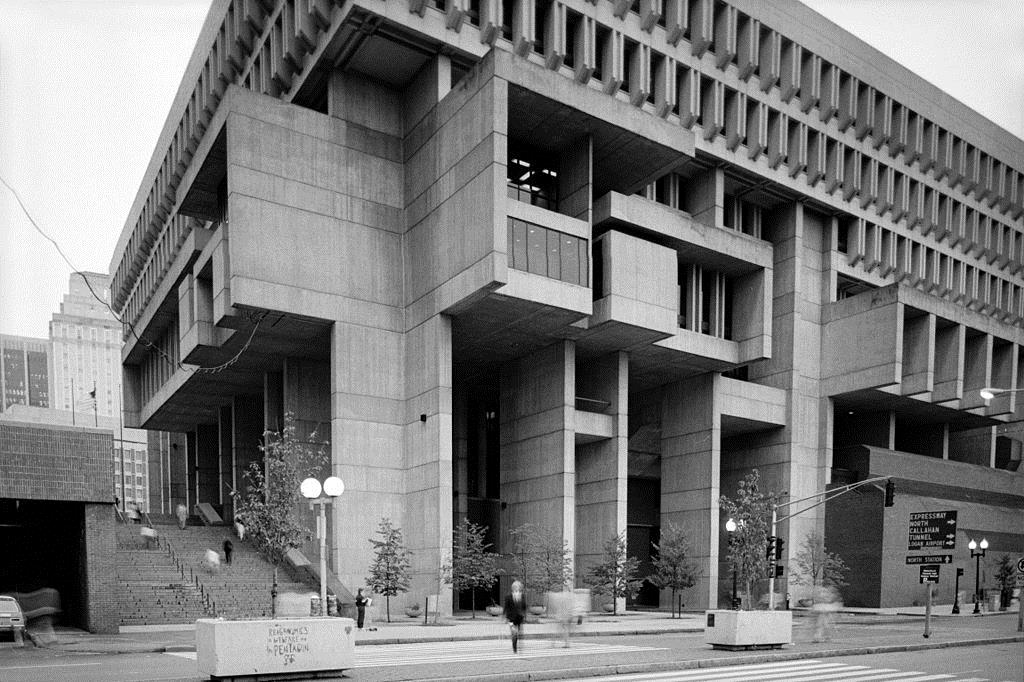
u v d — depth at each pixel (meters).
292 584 30.36
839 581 45.59
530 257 33.25
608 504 41.03
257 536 25.75
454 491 46.06
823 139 49.47
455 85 36.03
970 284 62.00
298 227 34.22
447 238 33.91
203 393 49.84
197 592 28.72
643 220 39.56
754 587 43.16
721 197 45.44
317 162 35.16
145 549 33.69
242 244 32.66
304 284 34.03
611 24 38.75
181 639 22.36
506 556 40.81
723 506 41.03
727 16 43.47
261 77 39.00
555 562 35.19
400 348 36.38
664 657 18.11
